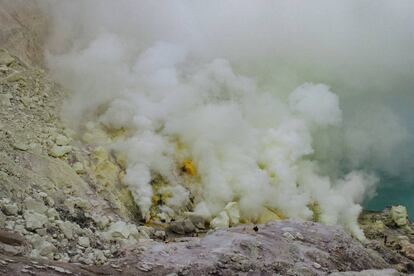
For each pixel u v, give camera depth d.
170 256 11.06
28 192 11.83
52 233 10.63
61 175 13.82
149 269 10.14
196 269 10.38
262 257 11.49
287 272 10.88
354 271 12.09
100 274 9.53
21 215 10.55
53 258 9.87
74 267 9.43
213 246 11.94
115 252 11.24
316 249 12.70
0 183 11.20
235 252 11.46
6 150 13.21
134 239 12.41
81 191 13.96
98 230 12.29
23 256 9.05
